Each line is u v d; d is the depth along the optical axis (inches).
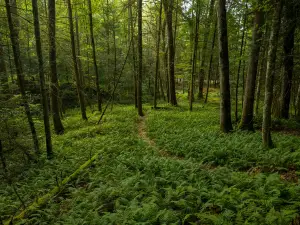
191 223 191.9
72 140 613.0
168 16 1002.1
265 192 229.5
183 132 595.8
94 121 844.0
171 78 1099.3
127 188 284.7
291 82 677.3
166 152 481.4
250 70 577.9
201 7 877.2
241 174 292.8
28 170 424.2
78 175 378.0
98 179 342.3
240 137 497.7
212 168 371.9
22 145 434.0
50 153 487.5
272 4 418.9
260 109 853.8
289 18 494.9
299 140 451.8
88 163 417.1
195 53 1009.5
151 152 474.9
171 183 297.7
